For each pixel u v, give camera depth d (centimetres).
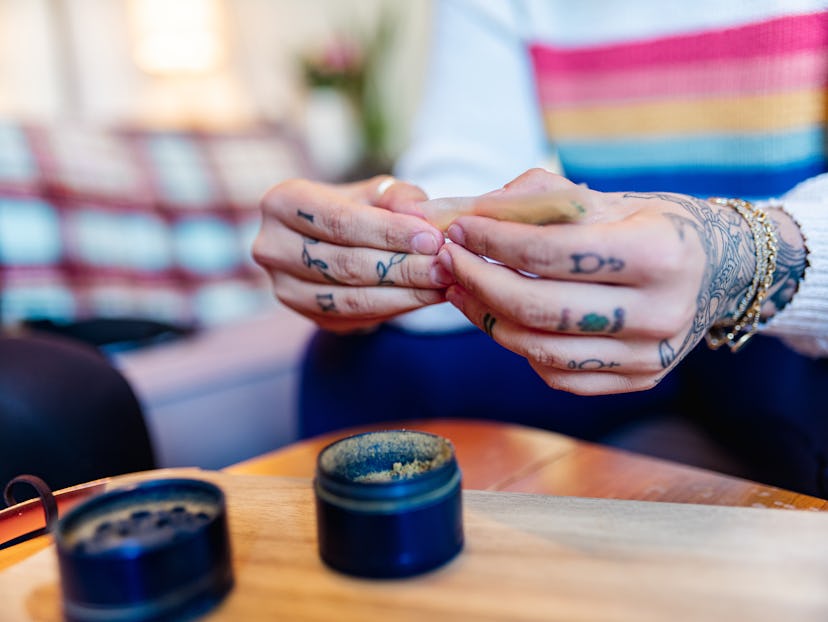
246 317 152
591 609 31
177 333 129
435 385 78
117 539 32
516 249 38
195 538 31
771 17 72
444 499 34
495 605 31
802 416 72
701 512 39
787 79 73
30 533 43
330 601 32
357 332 75
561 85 91
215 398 116
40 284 125
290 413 129
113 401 63
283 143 176
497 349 81
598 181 93
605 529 38
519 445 60
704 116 81
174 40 183
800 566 33
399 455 39
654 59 82
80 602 30
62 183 132
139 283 139
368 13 228
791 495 47
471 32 88
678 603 31
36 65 176
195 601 31
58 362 62
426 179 83
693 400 85
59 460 58
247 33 211
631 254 36
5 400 56
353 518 33
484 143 88
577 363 40
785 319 53
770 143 76
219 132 164
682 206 42
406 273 47
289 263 54
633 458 56
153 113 197
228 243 153
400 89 228
